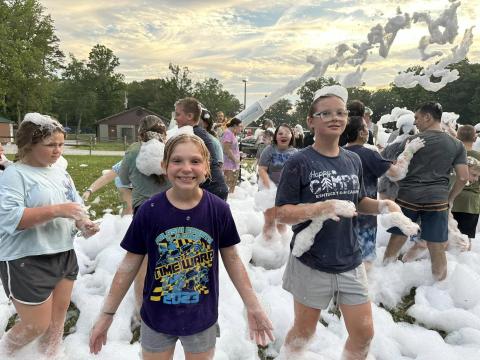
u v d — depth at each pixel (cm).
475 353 327
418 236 459
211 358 235
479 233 651
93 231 277
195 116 409
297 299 276
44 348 293
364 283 270
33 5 4775
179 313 222
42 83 4750
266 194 478
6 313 356
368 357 316
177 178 220
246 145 2505
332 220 262
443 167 422
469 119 3934
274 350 338
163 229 221
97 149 3366
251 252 511
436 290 429
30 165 274
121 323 348
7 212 251
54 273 274
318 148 277
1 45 4225
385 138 740
